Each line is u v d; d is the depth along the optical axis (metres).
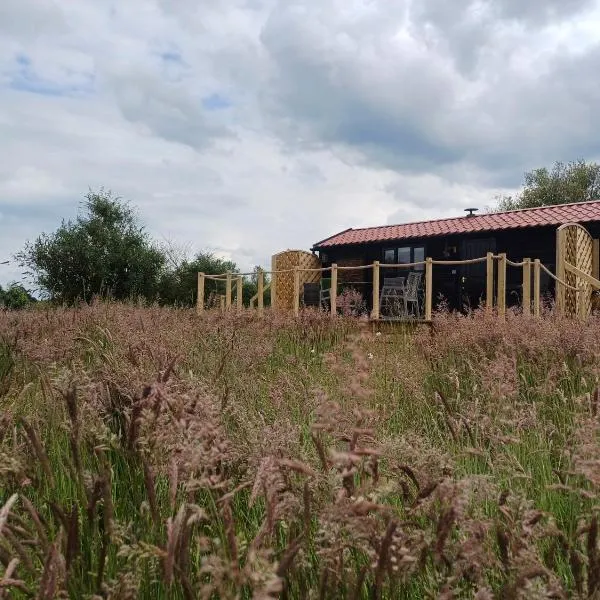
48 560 1.21
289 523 1.56
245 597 1.42
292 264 18.30
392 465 1.81
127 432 1.97
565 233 11.17
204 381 2.96
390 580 1.42
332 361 1.78
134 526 1.72
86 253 20.17
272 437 1.86
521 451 2.80
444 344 5.35
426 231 17.52
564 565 1.66
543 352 4.84
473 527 1.46
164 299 21.50
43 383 2.71
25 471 1.86
